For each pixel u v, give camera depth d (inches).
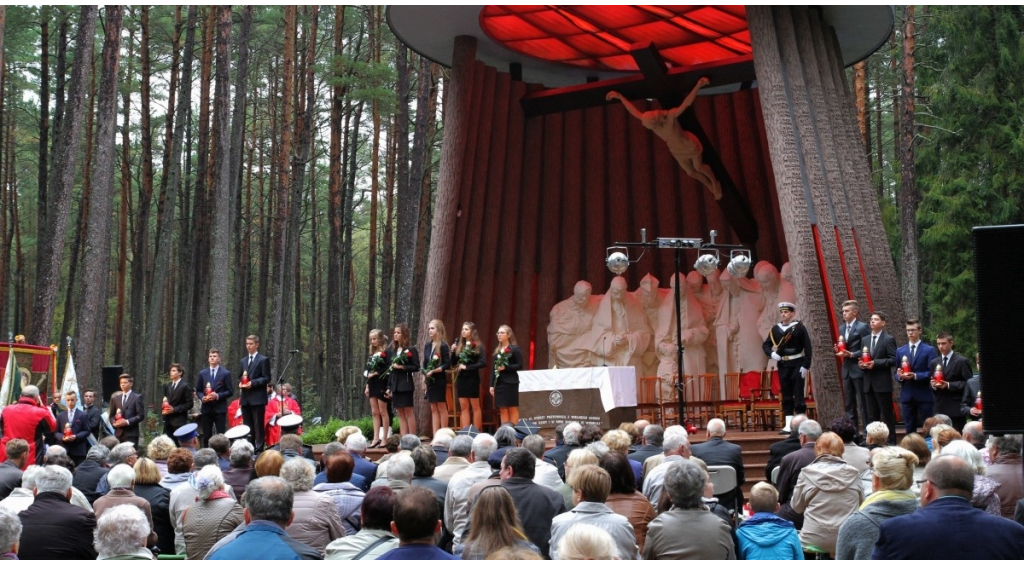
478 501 187.0
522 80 824.9
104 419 637.9
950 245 1100.5
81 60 764.6
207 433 600.7
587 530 166.7
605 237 818.2
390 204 1357.0
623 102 754.8
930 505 178.1
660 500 256.1
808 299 571.5
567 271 811.4
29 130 1753.2
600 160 822.5
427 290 707.4
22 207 1943.9
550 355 770.8
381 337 598.5
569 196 820.0
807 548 281.7
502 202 799.1
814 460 304.2
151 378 1091.3
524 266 804.6
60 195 753.0
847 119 668.7
